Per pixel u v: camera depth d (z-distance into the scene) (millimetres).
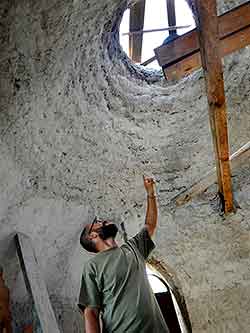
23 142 2781
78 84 3053
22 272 3020
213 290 3945
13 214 2994
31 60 2469
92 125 3299
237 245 3932
